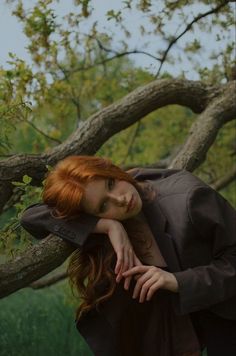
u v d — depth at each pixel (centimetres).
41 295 750
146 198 300
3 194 395
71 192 285
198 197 290
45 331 561
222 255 289
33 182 408
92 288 304
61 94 589
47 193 292
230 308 293
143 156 740
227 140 701
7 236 354
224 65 604
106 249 304
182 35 582
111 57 612
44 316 598
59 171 291
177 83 491
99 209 291
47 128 626
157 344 304
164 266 295
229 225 290
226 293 284
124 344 311
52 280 588
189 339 296
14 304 712
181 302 280
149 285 281
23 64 488
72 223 299
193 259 289
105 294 304
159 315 303
